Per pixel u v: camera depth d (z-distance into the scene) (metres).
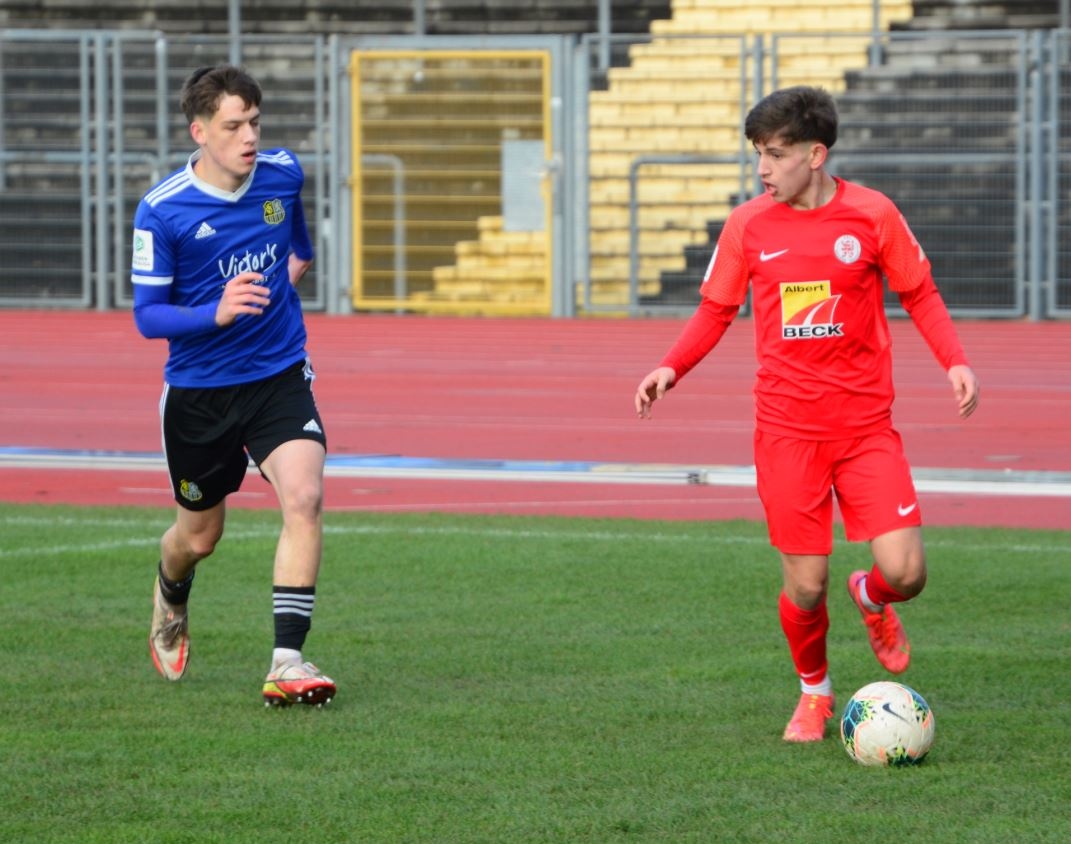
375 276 81.62
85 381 57.16
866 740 15.87
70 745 16.77
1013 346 66.75
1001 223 77.06
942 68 78.38
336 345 68.19
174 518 32.09
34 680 19.77
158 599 19.67
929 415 48.59
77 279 83.69
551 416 48.62
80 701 18.75
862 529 16.89
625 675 19.89
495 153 80.31
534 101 79.88
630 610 23.66
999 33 76.25
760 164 16.72
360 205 81.25
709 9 93.94
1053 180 75.81
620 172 80.50
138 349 67.00
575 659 20.73
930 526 31.42
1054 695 18.83
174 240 18.67
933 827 13.94
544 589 25.12
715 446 42.75
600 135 80.75
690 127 80.31
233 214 18.83
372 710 18.28
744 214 17.20
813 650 17.14
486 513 33.12
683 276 79.94
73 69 85.00
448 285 81.31
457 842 13.62
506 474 38.19
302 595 18.53
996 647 21.30
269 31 99.25
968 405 16.75
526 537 29.61
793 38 81.12
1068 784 15.25
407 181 80.94
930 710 16.39
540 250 80.75
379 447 42.72
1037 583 25.42
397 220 81.19
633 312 80.19
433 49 80.06
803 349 16.78
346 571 26.53
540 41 79.50
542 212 80.38
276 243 19.14
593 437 44.44
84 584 25.62
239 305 17.91
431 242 81.12
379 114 80.69
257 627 22.83
